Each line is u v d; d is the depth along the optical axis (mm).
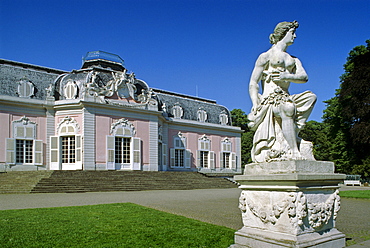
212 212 12320
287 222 5410
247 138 63750
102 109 33656
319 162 6012
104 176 28406
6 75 32750
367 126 34094
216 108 50531
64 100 33406
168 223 9555
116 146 34656
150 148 36719
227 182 33531
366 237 7324
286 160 5742
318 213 5664
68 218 10414
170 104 44875
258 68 6570
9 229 8555
